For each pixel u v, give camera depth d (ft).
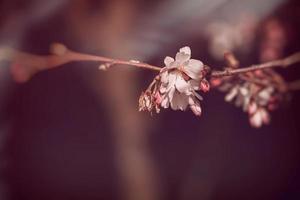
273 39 4.19
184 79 1.78
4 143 4.83
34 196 5.90
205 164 5.93
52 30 4.46
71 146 6.14
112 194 5.90
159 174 5.65
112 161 5.88
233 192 6.06
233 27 4.23
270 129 6.00
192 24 4.34
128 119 5.28
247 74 2.19
